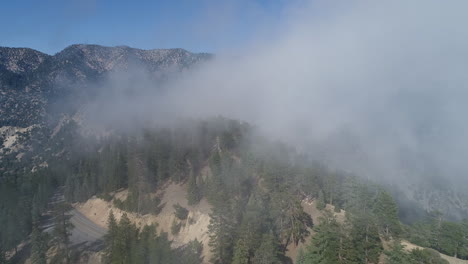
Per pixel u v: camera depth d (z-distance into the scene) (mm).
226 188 81875
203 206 86000
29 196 107375
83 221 99188
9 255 83875
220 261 63938
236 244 60094
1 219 86500
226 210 65312
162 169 103188
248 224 61531
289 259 63938
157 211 90312
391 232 64812
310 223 71125
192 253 67125
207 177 91438
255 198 73375
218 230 63688
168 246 65688
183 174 102438
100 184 110812
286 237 66938
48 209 107812
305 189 80188
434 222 68750
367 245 56344
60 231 75750
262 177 87000
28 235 89312
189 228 82250
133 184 98938
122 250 66750
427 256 51719
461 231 64188
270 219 67812
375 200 71500
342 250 53562
